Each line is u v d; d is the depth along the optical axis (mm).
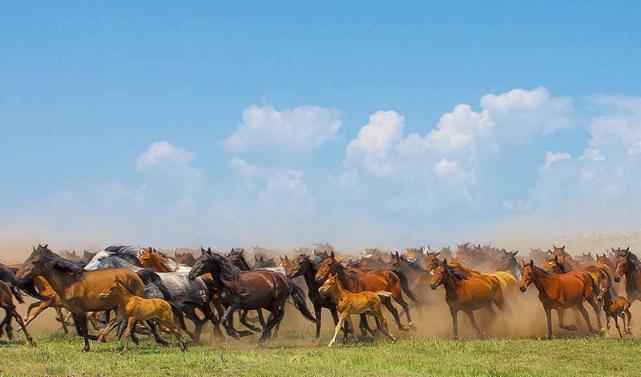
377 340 22734
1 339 23500
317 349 20656
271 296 22766
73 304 19734
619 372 17047
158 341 21938
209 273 23609
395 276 25469
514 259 31062
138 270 21812
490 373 16828
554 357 19062
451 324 27219
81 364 16969
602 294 24094
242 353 19781
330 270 22312
